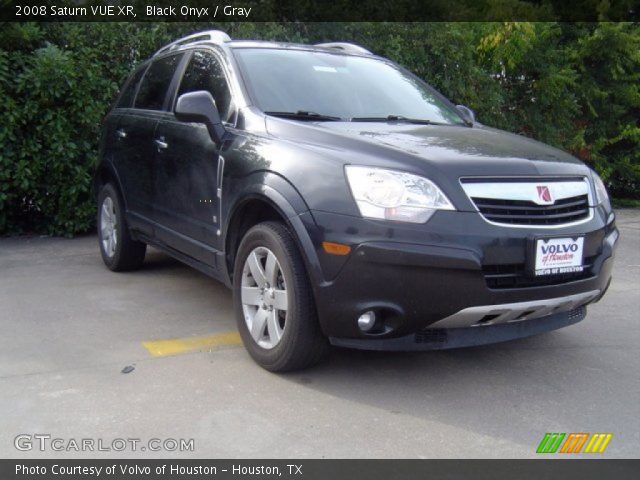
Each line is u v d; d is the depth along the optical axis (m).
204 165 4.62
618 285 6.36
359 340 3.64
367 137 3.97
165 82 5.73
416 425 3.44
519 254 3.60
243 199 4.10
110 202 6.25
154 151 5.38
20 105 7.41
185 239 4.96
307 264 3.65
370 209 3.52
